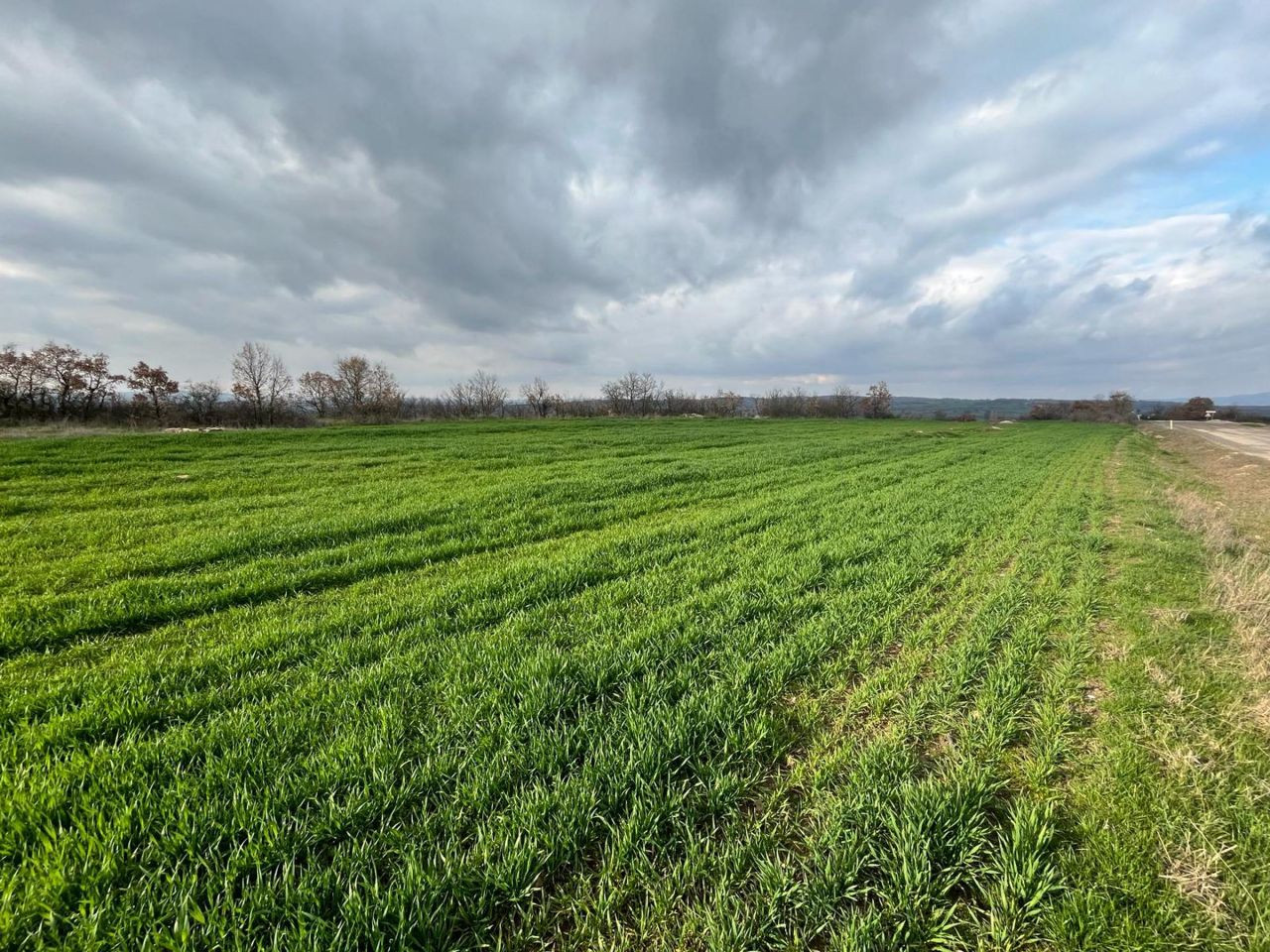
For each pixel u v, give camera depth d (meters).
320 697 4.13
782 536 9.55
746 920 2.41
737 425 50.09
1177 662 4.86
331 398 69.69
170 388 61.41
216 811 2.86
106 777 3.09
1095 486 16.98
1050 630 5.73
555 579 7.07
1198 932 2.35
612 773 3.32
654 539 9.28
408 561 8.02
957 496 14.10
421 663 4.69
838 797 3.20
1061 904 2.48
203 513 10.93
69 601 6.07
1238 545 9.16
